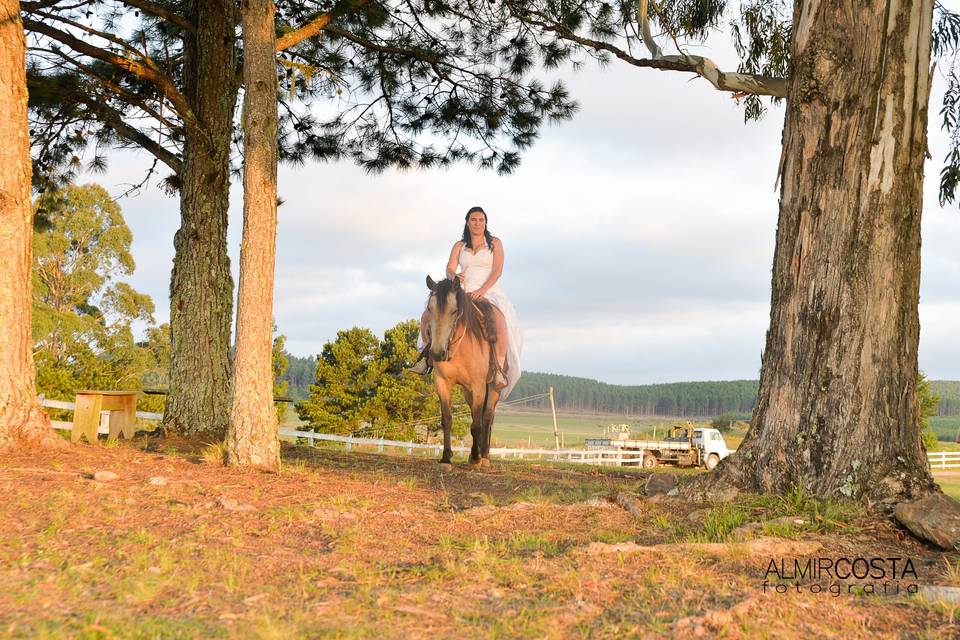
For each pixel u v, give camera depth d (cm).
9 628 285
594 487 815
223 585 360
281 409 4006
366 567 409
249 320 803
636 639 293
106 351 4416
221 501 570
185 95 1171
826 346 593
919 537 491
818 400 591
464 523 554
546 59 1280
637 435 3978
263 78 814
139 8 1091
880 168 589
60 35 966
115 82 1241
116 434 1123
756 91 780
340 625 305
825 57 609
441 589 364
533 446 3747
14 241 818
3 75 812
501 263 1068
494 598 349
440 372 1007
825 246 600
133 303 4644
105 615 305
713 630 301
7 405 807
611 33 1176
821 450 582
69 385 2181
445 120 1386
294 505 591
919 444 580
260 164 809
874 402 576
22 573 367
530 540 486
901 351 586
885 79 592
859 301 585
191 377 1103
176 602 331
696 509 588
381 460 1072
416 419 4222
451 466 998
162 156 1162
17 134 823
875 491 556
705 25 1023
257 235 809
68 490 595
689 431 3328
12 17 822
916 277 600
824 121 608
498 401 1108
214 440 1066
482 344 994
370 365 4166
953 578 386
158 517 522
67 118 1250
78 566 382
